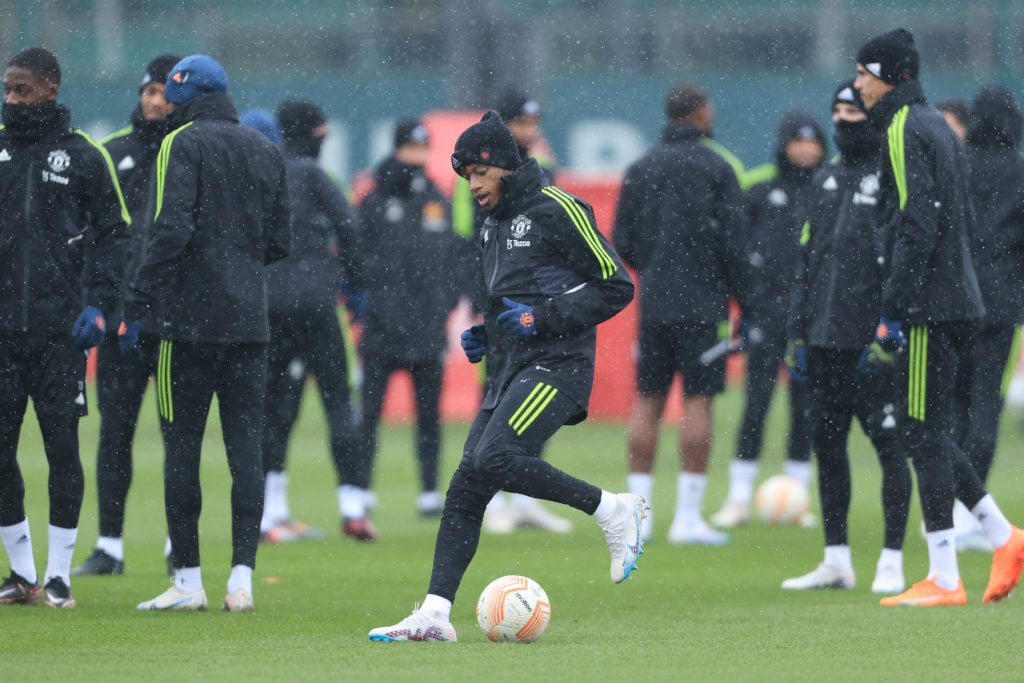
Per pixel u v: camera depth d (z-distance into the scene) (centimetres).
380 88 8038
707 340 3391
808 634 2081
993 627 2136
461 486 2006
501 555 3197
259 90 8150
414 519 3922
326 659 1828
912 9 8200
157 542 3428
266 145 2353
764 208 3709
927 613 2312
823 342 2600
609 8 8331
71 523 2358
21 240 2284
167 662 1808
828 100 8094
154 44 8150
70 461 2341
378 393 3675
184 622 2191
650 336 3419
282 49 8319
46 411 2311
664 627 2177
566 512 4181
